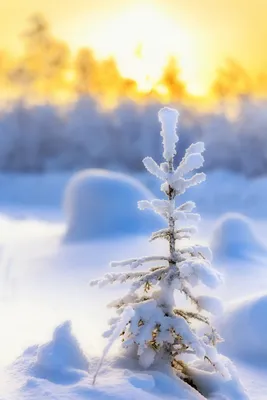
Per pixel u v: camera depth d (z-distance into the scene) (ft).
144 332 14.48
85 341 19.71
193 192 95.20
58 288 31.91
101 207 47.85
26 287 32.45
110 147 127.65
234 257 38.06
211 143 119.34
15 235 53.36
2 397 13.55
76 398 13.30
